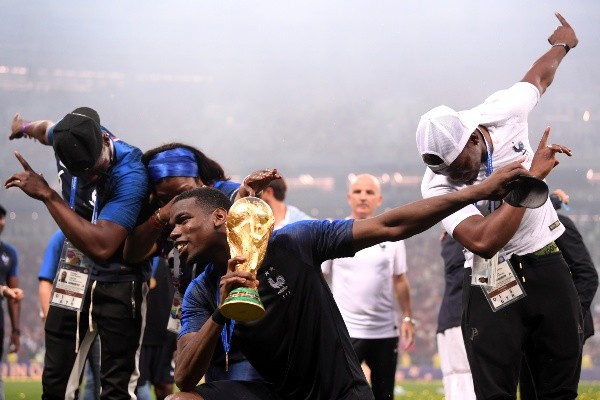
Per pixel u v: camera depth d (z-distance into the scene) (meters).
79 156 7.23
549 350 6.97
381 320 12.08
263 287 5.21
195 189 5.27
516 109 6.94
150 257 8.24
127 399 8.23
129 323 8.24
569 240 8.26
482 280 6.93
